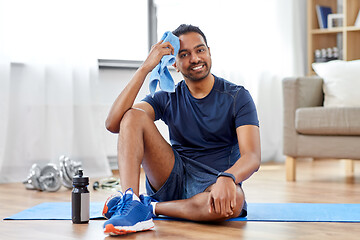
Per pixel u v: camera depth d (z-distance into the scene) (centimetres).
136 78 224
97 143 429
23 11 399
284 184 368
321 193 323
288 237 200
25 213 253
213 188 200
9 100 395
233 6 496
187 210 223
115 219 199
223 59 489
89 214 229
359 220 232
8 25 390
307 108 383
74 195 228
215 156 234
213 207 201
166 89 228
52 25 409
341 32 554
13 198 313
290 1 536
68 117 412
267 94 521
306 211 255
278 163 516
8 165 397
